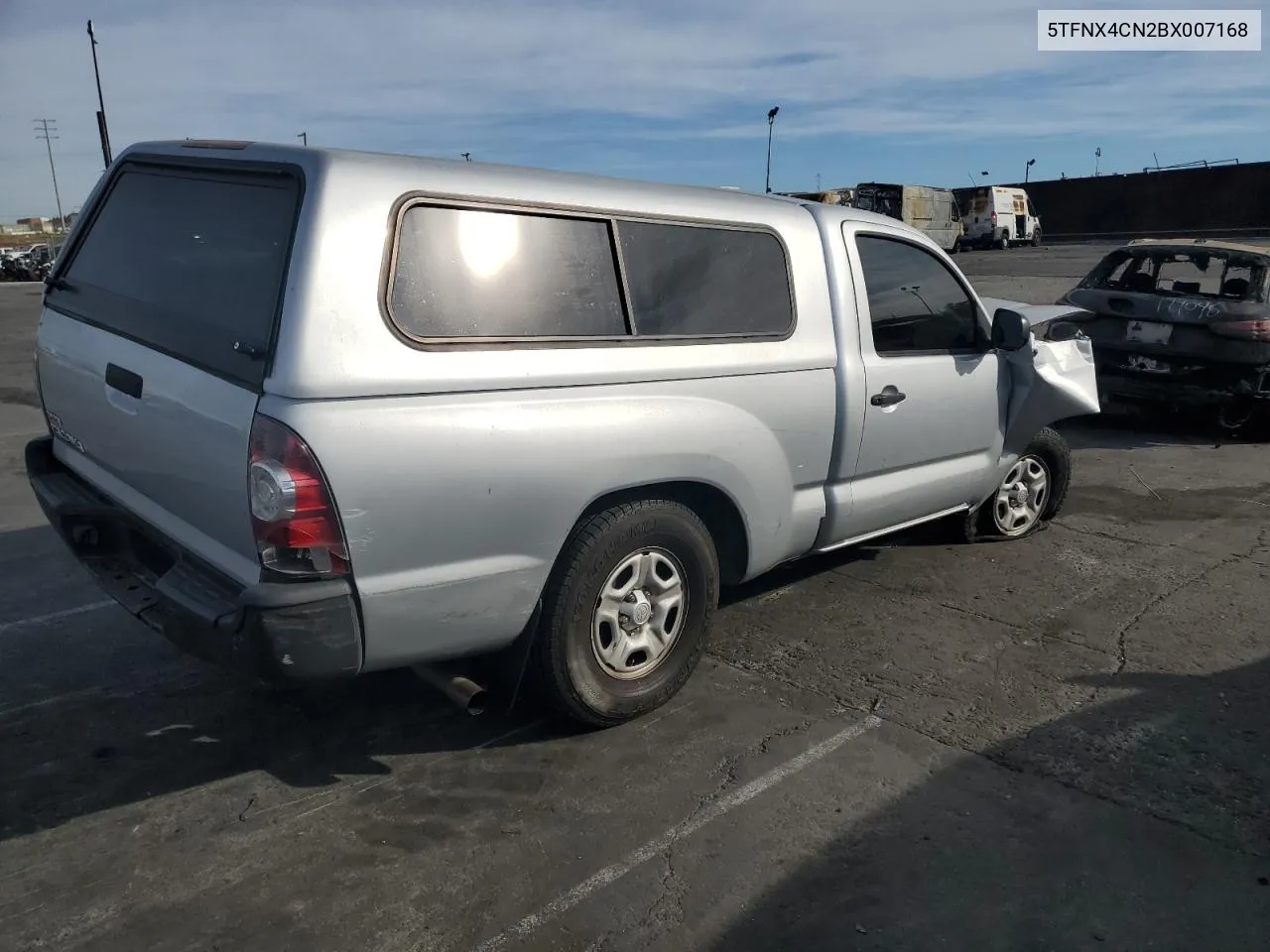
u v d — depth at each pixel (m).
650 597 3.79
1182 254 9.03
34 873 2.94
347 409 2.83
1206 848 3.14
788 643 4.59
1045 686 4.20
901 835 3.18
